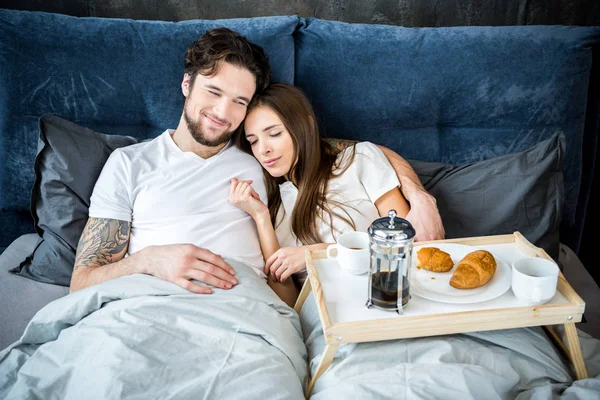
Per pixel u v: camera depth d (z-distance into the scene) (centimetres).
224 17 195
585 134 186
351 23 185
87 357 111
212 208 152
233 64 143
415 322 108
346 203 153
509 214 155
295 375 116
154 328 116
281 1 194
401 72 170
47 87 160
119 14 191
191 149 157
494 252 132
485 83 171
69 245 152
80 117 164
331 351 110
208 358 113
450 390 105
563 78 170
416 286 118
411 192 150
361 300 115
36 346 126
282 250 145
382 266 109
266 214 153
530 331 122
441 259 121
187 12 193
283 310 132
